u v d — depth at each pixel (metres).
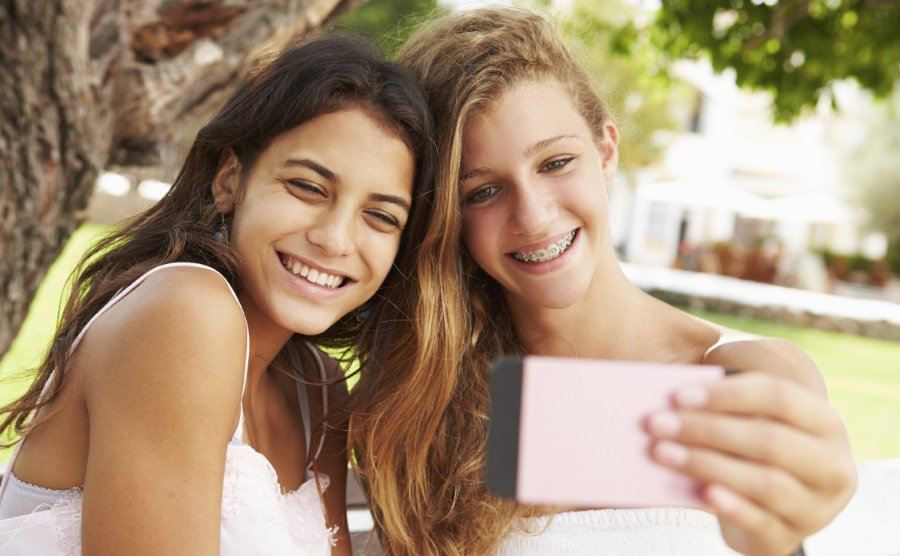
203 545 1.31
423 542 1.78
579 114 1.67
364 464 1.84
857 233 21.81
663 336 1.81
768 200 21.12
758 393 0.80
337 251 1.46
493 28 1.72
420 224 1.67
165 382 1.30
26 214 2.00
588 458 0.79
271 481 1.53
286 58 1.53
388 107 1.50
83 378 1.38
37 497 1.46
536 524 1.69
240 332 1.41
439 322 1.72
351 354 1.94
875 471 2.65
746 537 0.91
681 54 5.23
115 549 1.28
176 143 2.38
